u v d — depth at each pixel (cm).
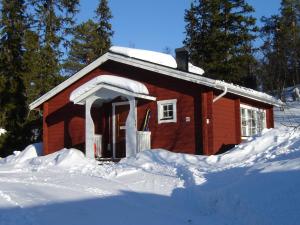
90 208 879
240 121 1942
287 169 895
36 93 3253
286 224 696
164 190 1065
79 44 4734
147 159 1534
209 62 4022
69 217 802
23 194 984
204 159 1428
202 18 4284
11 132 3091
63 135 2109
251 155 1357
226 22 4138
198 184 1053
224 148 1802
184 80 1764
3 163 2031
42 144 2297
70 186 1118
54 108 2155
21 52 3384
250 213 772
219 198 884
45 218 783
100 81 1803
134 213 855
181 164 1381
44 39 3528
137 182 1170
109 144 1983
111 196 1002
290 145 1320
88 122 1845
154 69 1816
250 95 1961
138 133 1753
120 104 1959
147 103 1858
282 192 791
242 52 4009
